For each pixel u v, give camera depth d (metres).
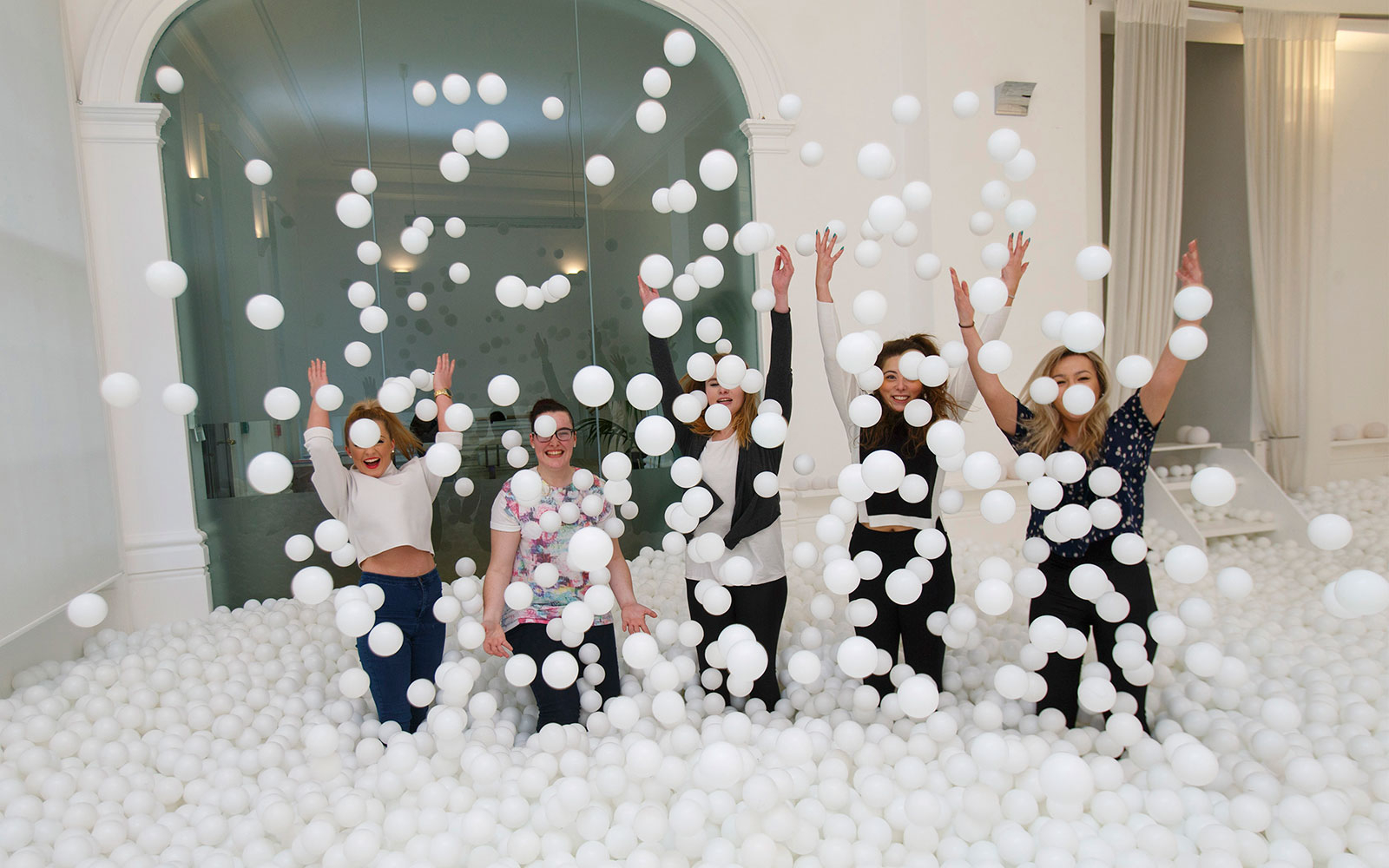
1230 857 1.46
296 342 3.76
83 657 3.08
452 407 2.08
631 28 4.14
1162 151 4.81
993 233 4.46
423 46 3.87
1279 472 5.30
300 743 2.35
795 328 4.35
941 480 2.31
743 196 4.36
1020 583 1.99
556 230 4.09
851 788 1.76
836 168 4.43
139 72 3.46
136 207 3.46
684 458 2.00
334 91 3.78
